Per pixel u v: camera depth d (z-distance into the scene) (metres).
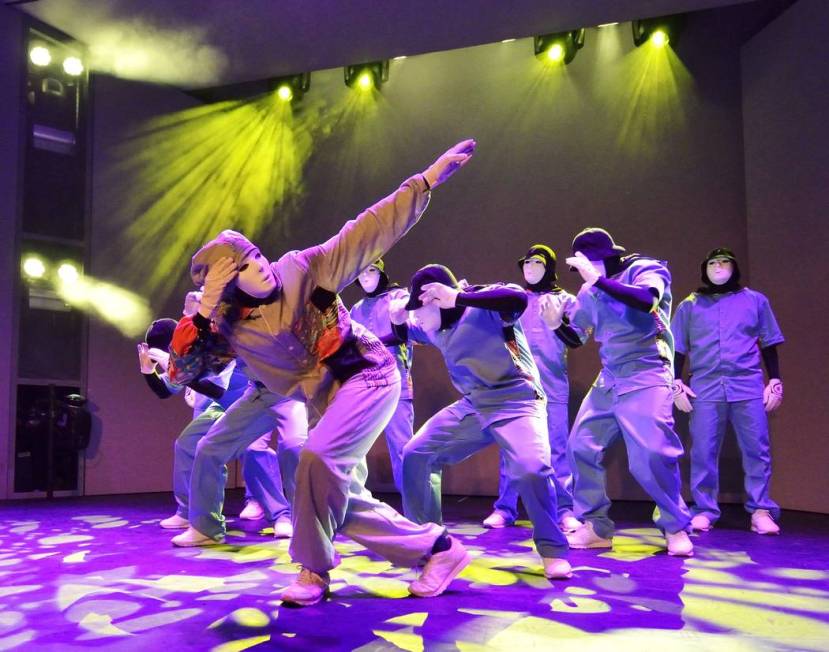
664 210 5.91
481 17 5.57
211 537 3.69
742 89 5.74
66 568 3.06
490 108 6.48
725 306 4.60
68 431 5.84
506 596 2.52
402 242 6.62
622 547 3.61
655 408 3.30
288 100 7.12
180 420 6.66
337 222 6.89
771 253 5.39
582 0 5.32
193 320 2.32
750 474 4.39
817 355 5.00
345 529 2.53
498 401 2.89
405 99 6.75
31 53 5.90
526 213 6.28
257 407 3.57
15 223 5.72
